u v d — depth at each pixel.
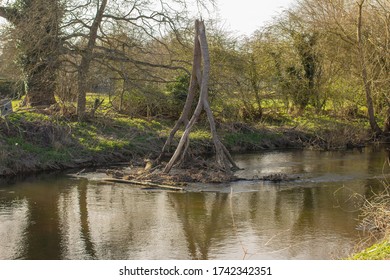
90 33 26.48
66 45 26.34
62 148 22.77
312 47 33.22
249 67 33.38
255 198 17.16
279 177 19.73
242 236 13.35
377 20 29.98
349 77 33.00
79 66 26.47
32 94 27.69
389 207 14.60
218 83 29.50
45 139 22.94
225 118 30.84
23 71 26.30
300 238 13.10
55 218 14.98
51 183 19.27
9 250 12.31
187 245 12.71
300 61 35.28
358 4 29.41
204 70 21.47
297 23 35.12
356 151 27.92
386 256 9.85
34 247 12.55
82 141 24.02
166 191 18.19
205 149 26.72
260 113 34.06
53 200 16.91
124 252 12.21
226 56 31.61
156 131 27.42
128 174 20.41
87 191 18.11
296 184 19.14
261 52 34.69
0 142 21.44
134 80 28.12
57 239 13.18
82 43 26.91
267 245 12.59
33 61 26.23
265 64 34.66
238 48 33.06
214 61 31.00
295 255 11.84
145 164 22.14
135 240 13.11
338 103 36.00
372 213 14.05
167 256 11.93
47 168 21.48
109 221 14.71
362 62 29.72
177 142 26.30
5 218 14.95
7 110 24.08
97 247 12.57
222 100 30.39
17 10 26.66
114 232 13.75
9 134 22.33
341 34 31.33
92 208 16.02
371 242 12.62
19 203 16.53
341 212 15.46
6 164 20.61
